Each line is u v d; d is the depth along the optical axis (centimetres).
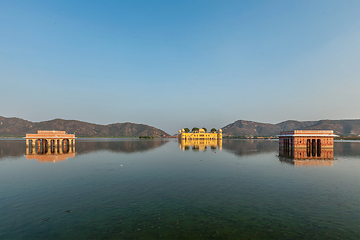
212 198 2161
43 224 1577
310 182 2828
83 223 1591
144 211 1816
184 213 1778
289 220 1652
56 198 2153
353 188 2530
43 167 4034
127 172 3525
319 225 1570
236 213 1781
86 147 9975
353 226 1555
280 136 7919
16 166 4150
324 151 6656
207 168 3941
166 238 1380
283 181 2883
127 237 1391
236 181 2886
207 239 1368
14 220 1645
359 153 6725
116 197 2188
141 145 12112
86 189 2483
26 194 2286
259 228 1520
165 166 4175
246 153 7000
